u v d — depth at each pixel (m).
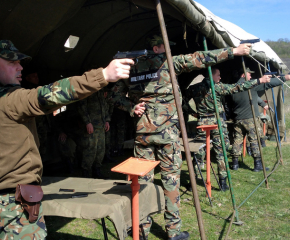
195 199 2.35
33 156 1.81
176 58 2.84
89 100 5.01
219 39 4.23
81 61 5.79
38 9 3.18
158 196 2.53
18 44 3.57
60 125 5.39
